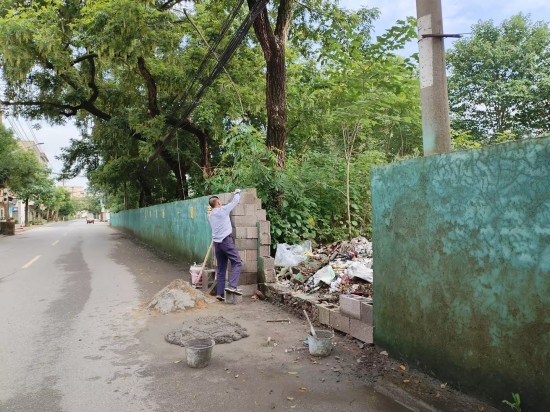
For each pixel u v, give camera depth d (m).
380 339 3.94
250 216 6.80
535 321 2.51
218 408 3.09
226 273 6.61
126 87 15.29
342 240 8.35
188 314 5.64
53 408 3.12
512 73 15.97
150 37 11.43
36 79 15.38
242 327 4.92
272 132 8.84
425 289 3.34
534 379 2.52
